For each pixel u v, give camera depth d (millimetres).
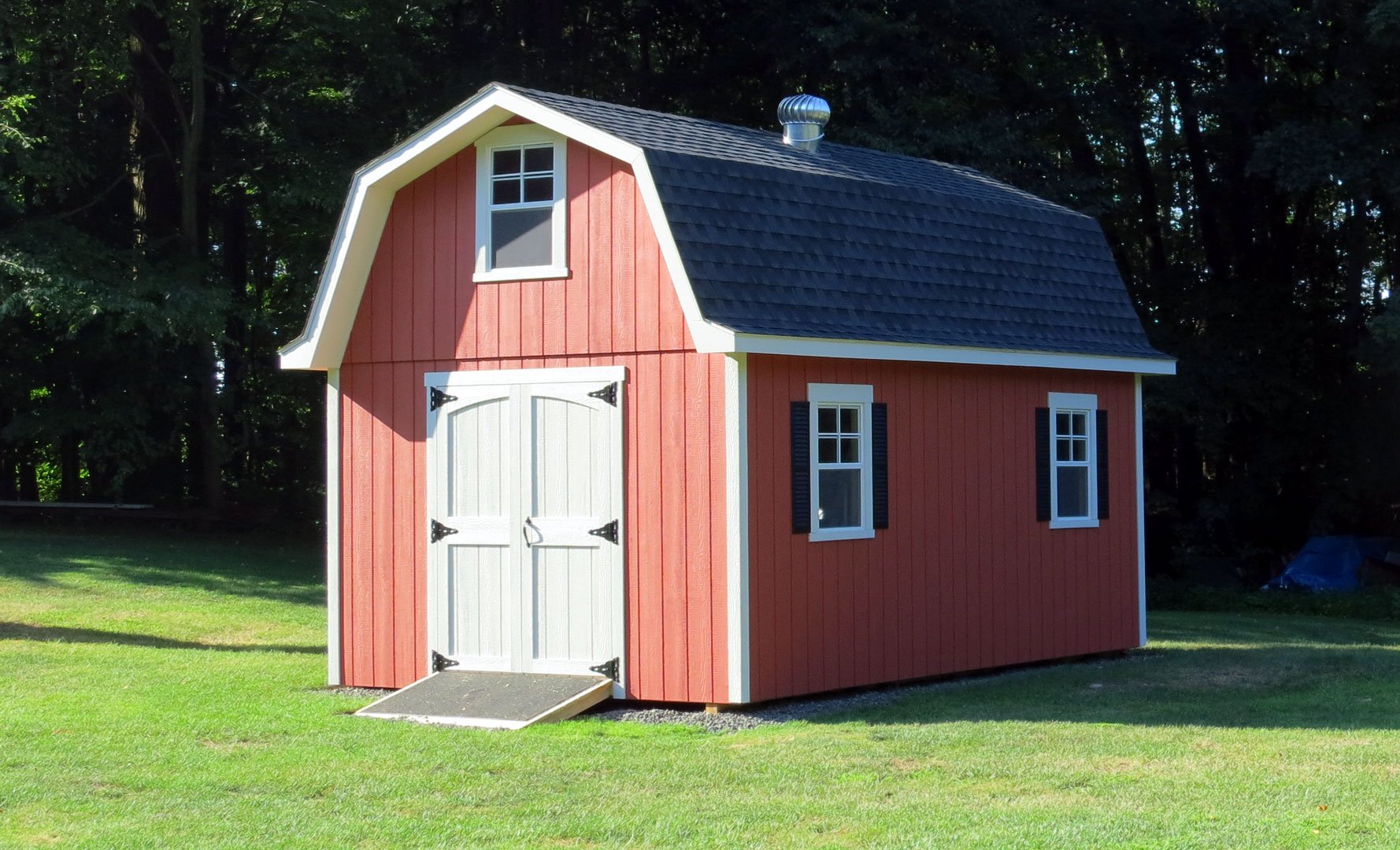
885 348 12836
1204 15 30250
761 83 30109
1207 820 7785
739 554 11773
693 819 7941
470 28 29594
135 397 27203
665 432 12156
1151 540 31938
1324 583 27281
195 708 11773
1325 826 7629
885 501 13273
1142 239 36188
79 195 28656
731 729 11078
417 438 13391
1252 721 11266
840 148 16266
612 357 12430
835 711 11945
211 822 7977
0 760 9602
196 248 27641
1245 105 29234
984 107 28672
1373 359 25797
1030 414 15125
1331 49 27484
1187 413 28719
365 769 9391
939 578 13883
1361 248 29328
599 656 12414
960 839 7430
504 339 12984
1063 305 15477
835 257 13133
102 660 14492
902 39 26625
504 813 8172
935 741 10258
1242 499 29625
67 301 22812
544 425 12727
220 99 28922
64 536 26453
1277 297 29047
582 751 10016
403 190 13555
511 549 12836
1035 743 10195
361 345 13742
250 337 33156
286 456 35562
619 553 12305
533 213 12938
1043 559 15250
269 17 28516
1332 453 28828
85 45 25250
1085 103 29609
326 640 17281
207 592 20812
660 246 12047
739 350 11469
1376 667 14828
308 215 28578
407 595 13375
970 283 14445
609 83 31531
